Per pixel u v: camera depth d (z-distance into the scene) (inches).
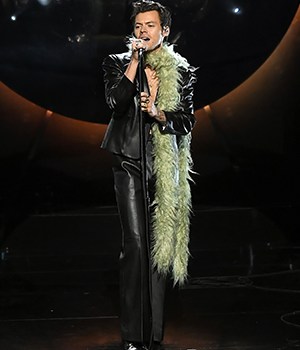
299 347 484.1
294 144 852.0
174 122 460.4
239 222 810.2
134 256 465.4
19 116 829.8
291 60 845.2
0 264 750.5
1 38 785.6
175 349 483.2
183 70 475.5
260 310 577.0
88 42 788.0
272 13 791.7
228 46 795.4
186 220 481.1
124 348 478.9
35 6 779.4
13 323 549.6
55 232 791.1
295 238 814.5
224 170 844.6
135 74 454.3
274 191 848.3
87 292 641.0
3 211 815.7
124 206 467.5
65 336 516.7
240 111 848.9
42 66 793.6
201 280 679.7
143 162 448.5
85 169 834.2
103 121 808.3
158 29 461.4
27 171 830.5
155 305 474.6
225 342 497.4
